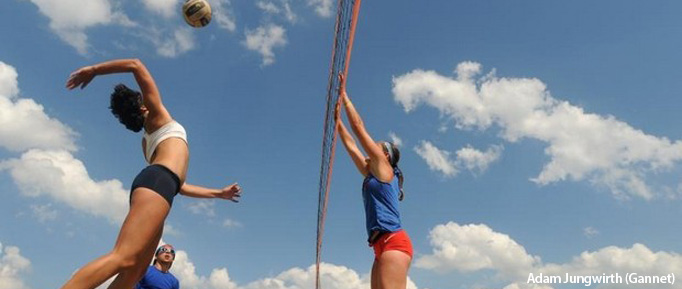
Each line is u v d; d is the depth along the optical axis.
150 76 4.34
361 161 6.18
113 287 4.23
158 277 8.86
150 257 4.25
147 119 4.39
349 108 5.73
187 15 5.85
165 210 3.89
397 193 5.54
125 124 4.44
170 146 4.22
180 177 4.14
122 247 3.63
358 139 5.58
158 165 4.04
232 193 5.70
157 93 4.37
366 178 5.61
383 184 5.39
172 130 4.33
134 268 4.04
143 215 3.74
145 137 4.43
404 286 5.08
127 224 3.71
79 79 4.14
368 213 5.43
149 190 3.84
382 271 5.09
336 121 6.24
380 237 5.26
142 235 3.71
